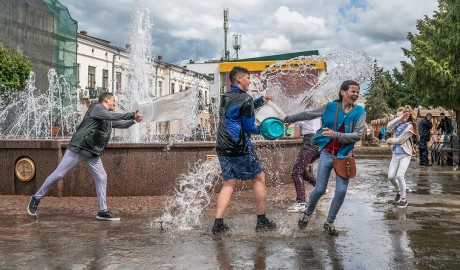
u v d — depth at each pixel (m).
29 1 30.48
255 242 4.43
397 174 6.81
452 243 4.43
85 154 5.58
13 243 4.36
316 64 7.68
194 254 3.99
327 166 4.90
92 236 4.66
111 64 48.31
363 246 4.29
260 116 5.34
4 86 24.95
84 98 38.31
